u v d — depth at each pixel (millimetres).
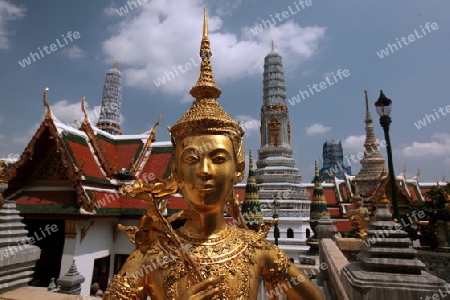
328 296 9664
